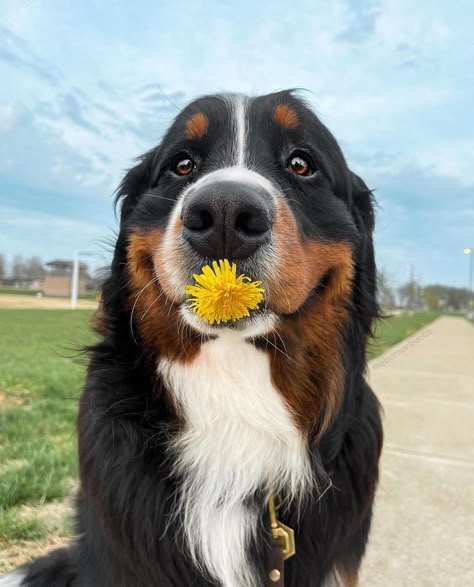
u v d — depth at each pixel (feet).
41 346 5.06
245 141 1.04
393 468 1.96
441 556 1.36
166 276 0.91
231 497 0.98
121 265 1.10
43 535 1.36
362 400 1.08
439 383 3.81
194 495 0.97
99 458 0.96
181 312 0.93
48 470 1.67
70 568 1.11
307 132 1.10
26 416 2.27
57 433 2.12
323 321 1.03
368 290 1.18
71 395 2.70
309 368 1.01
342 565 0.99
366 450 1.04
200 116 1.08
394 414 2.77
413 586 1.23
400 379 3.95
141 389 1.02
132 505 0.93
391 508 1.63
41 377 3.05
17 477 1.57
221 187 0.82
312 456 1.00
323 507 0.97
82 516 1.04
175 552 0.93
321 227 1.06
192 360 0.99
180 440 0.99
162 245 0.94
